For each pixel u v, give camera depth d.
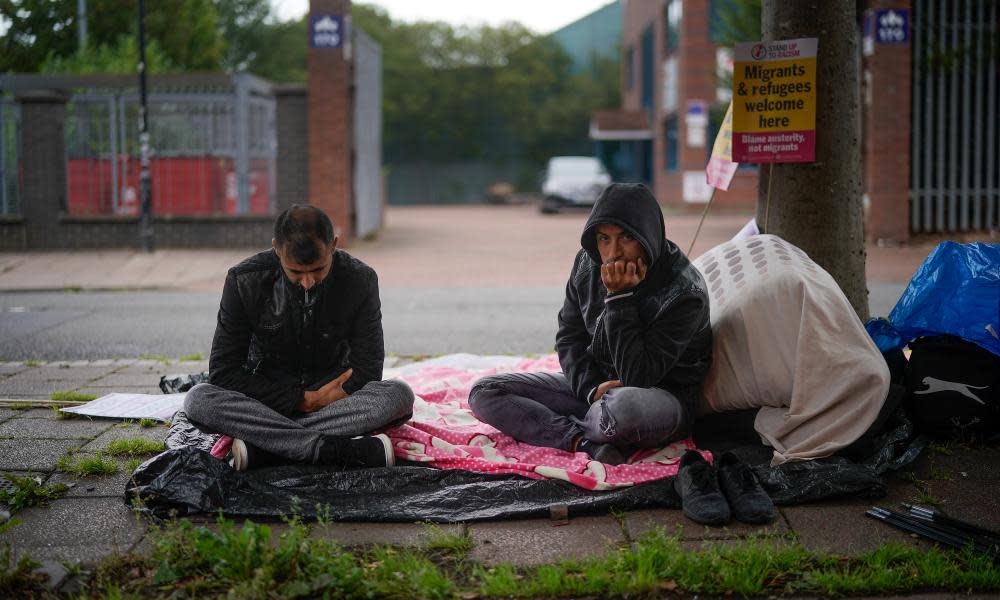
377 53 19.91
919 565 2.97
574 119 47.62
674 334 3.88
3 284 12.34
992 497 3.69
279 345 4.04
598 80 50.16
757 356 4.14
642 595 2.85
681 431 4.10
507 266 13.97
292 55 37.84
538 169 47.59
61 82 15.43
